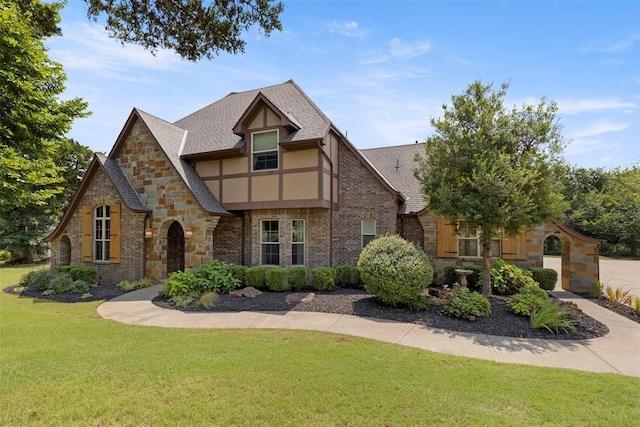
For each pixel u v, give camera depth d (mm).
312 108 14891
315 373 5035
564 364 5621
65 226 15656
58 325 7867
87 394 4363
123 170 15250
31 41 8938
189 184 13953
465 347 6422
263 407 4066
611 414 3969
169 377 4871
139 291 12359
